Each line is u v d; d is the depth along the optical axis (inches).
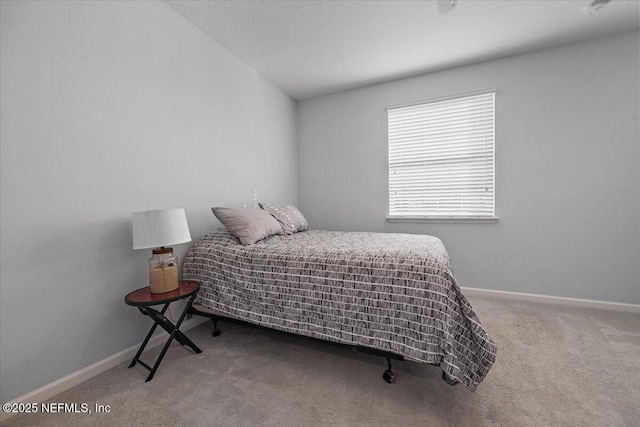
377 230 130.7
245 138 110.1
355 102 133.2
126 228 68.2
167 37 78.6
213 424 46.7
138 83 71.0
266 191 123.2
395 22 85.7
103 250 63.6
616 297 94.3
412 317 52.2
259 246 75.1
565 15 82.4
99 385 57.5
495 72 107.2
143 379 59.5
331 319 59.2
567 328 79.9
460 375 47.3
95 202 62.1
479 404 50.4
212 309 74.4
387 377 57.0
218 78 96.7
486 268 110.7
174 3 77.7
